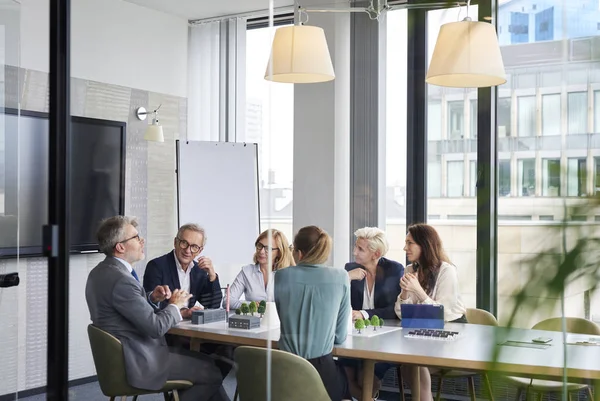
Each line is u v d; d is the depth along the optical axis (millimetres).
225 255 3168
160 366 2879
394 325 1989
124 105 3844
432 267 1909
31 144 4457
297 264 2160
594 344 1478
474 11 1786
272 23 2186
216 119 3674
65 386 3201
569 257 578
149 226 3898
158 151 3879
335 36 2066
